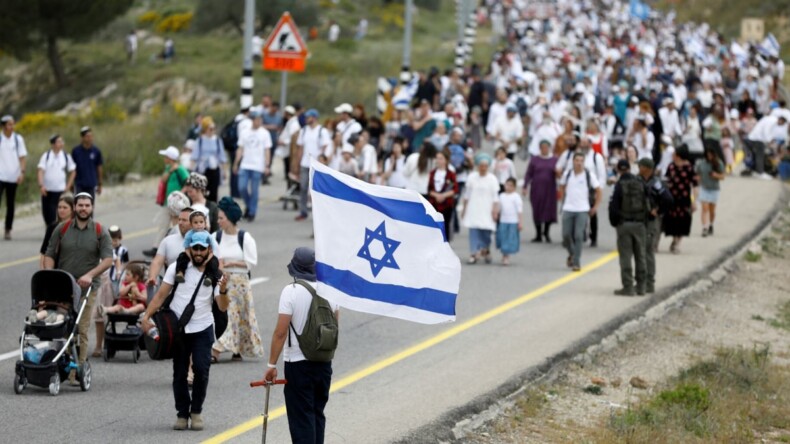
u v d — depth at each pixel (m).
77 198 32.50
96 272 32.16
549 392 34.00
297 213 64.69
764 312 48.84
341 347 36.91
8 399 30.25
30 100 181.25
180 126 96.38
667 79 121.44
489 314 42.00
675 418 32.66
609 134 75.25
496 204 51.88
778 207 73.12
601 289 47.12
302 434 23.62
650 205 45.94
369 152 59.78
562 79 116.44
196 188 38.19
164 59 192.88
